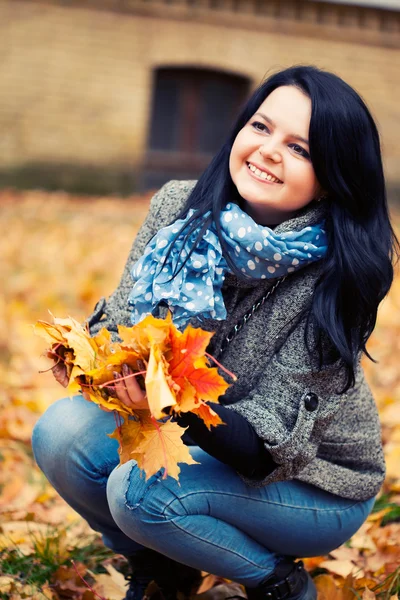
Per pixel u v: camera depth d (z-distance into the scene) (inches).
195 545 79.9
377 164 77.2
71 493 87.1
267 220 82.4
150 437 68.2
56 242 318.0
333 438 83.0
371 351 189.5
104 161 514.3
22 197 479.8
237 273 76.6
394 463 127.4
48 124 507.8
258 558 82.6
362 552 107.4
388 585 95.4
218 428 73.2
